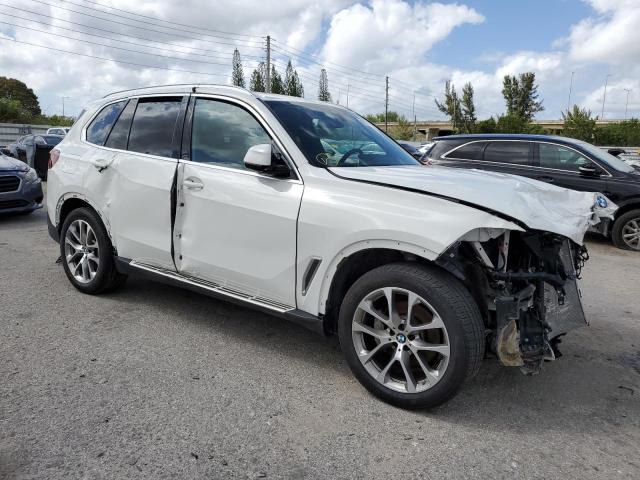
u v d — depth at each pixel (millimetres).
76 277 4797
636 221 7840
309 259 3191
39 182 8977
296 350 3758
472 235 2715
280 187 3350
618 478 2434
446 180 3131
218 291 3693
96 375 3270
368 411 2955
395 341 2949
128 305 4562
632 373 3570
